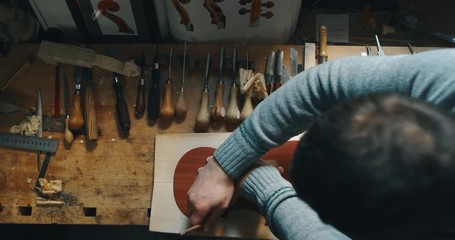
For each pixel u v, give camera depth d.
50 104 1.25
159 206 1.17
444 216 0.39
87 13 1.25
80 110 1.22
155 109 1.22
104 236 1.75
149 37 1.32
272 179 0.87
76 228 1.75
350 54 1.29
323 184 0.42
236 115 1.19
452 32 1.39
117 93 1.24
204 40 1.32
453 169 0.38
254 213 1.15
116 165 1.21
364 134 0.40
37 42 1.33
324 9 1.44
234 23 1.25
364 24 1.42
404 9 1.43
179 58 1.27
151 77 1.27
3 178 1.21
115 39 1.34
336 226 0.45
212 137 1.20
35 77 1.27
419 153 0.38
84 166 1.21
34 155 1.22
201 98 1.23
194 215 0.99
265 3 1.18
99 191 1.20
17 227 1.52
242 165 0.90
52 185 1.20
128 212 1.19
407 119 0.40
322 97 0.74
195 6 1.20
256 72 1.26
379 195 0.39
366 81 0.68
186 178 1.18
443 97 0.59
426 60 0.63
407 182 0.38
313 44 1.28
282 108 0.80
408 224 0.40
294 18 1.28
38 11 1.25
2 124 1.24
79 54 1.21
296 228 0.69
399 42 1.38
